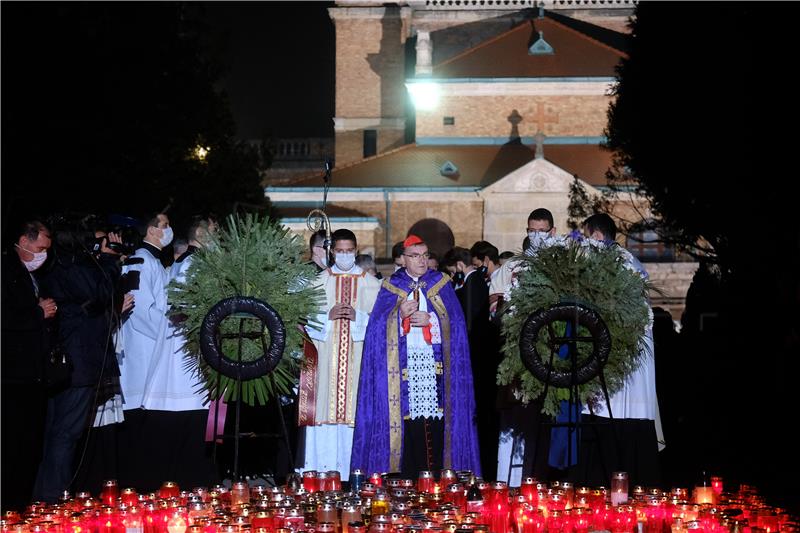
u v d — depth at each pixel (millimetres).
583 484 9867
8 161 23141
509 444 10539
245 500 8453
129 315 10547
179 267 10477
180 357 10328
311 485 8961
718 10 20500
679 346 17781
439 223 43250
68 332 9461
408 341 10039
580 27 53094
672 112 21922
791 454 12922
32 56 23703
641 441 9867
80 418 9586
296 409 11438
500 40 49812
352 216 42719
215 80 31234
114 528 7754
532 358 9344
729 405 16531
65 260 9633
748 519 7918
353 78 53781
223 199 31812
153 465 10289
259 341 9508
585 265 9422
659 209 23984
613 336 9453
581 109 47250
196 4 30562
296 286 9711
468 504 8148
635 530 7836
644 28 23234
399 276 10148
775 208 18672
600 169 44031
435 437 10109
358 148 53688
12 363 8898
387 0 53625
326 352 10445
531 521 7648
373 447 9844
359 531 7195
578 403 9414
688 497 9133
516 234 42531
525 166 42375
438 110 47719
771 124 18891
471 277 12297
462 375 10047
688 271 38500
